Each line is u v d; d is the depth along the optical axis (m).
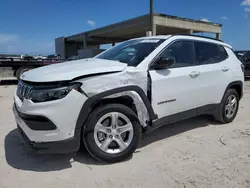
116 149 3.44
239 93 5.45
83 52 26.28
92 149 3.29
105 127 3.36
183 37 4.35
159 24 24.17
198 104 4.45
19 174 3.13
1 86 12.38
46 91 3.02
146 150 3.83
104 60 3.88
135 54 3.96
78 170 3.23
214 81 4.67
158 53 3.85
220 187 2.84
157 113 3.78
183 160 3.49
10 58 14.07
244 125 5.12
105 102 3.44
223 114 5.06
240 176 3.06
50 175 3.11
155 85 3.69
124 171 3.20
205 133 4.60
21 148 3.90
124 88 3.36
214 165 3.34
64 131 3.07
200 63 4.52
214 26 29.28
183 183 2.92
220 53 5.05
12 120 5.46
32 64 14.33
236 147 3.94
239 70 5.30
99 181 2.98
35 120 3.04
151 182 2.94
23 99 3.20
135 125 3.49
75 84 3.10
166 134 4.54
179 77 4.02
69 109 3.06
